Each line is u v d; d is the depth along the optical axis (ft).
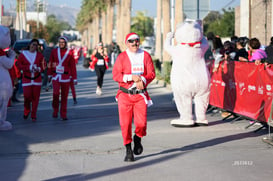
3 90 32.99
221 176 20.53
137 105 23.17
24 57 36.70
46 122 36.70
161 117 38.42
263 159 23.48
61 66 37.35
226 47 39.01
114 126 34.32
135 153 23.77
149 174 21.04
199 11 51.65
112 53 134.51
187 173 21.11
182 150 25.85
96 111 42.75
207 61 42.24
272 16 70.74
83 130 32.76
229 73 36.63
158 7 105.91
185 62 32.94
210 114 40.11
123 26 136.05
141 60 23.29
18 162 23.79
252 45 35.68
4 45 32.71
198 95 33.60
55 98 38.34
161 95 57.52
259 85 31.53
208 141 28.22
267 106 30.40
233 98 35.91
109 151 25.99
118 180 20.17
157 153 25.22
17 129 33.58
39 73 37.17
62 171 21.90
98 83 59.26
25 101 37.70
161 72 86.02
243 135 30.01
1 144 28.25
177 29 33.24
